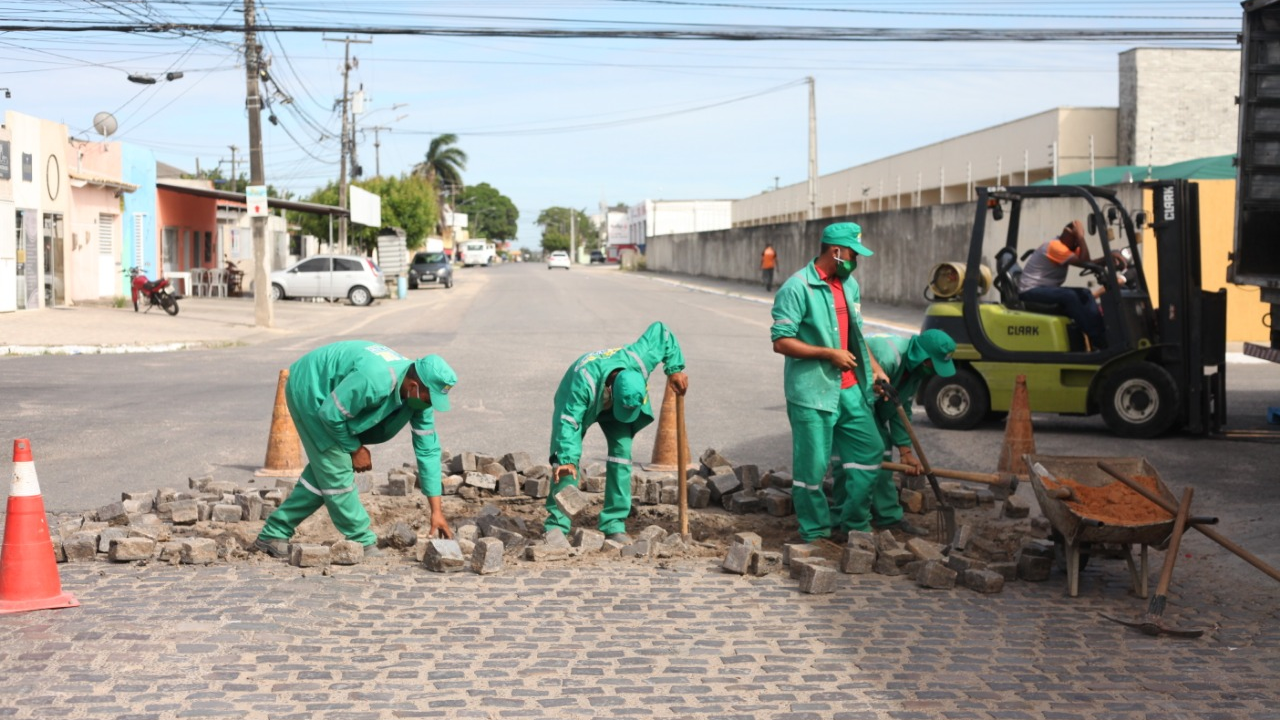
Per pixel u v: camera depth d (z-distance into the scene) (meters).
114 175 33.44
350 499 7.10
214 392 15.29
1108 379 11.95
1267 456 10.90
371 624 5.87
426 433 7.16
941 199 42.03
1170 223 11.69
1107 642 5.75
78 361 19.39
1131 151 33.97
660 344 7.52
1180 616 6.18
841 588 6.65
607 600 6.35
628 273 79.75
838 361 7.27
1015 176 37.62
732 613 6.15
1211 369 18.20
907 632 5.87
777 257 48.62
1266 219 11.56
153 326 25.97
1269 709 4.91
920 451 7.59
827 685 5.14
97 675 5.11
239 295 40.50
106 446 11.30
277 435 9.98
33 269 27.86
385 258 46.38
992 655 5.55
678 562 7.17
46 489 9.42
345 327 28.75
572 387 7.26
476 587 6.55
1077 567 6.50
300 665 5.28
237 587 6.45
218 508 8.09
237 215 47.84
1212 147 34.12
